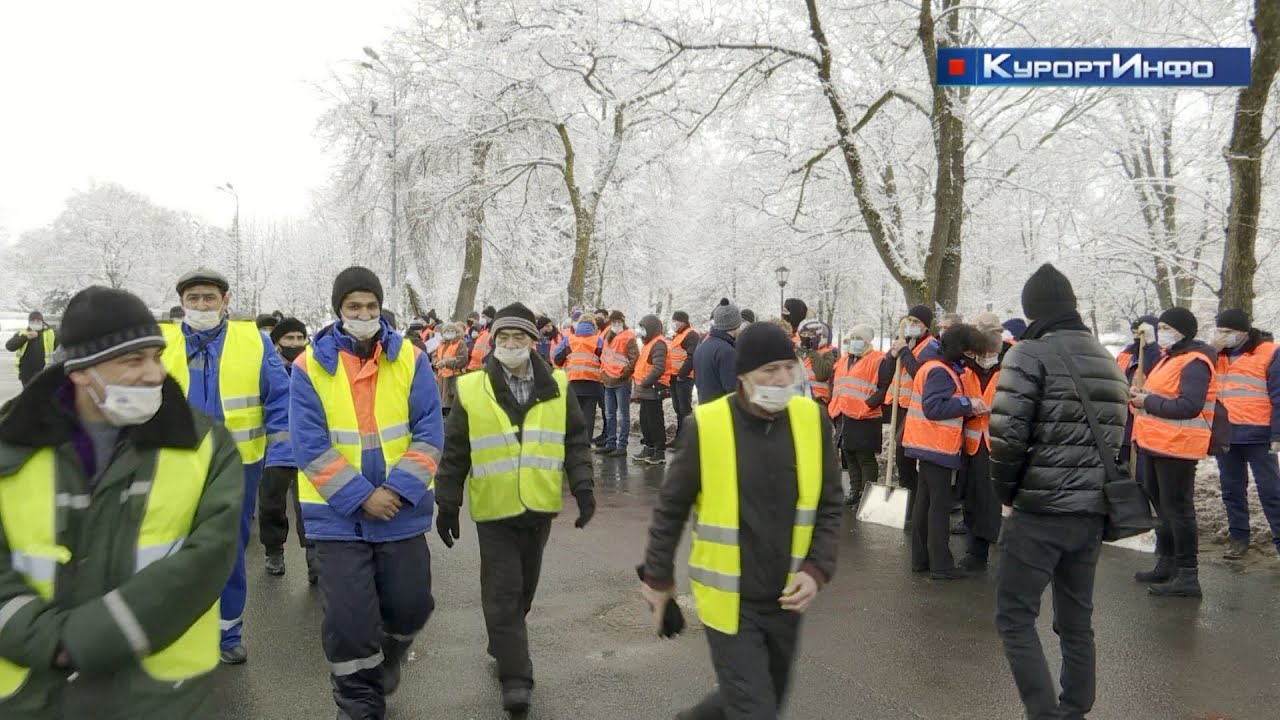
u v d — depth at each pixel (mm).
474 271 25547
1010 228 20547
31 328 16062
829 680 4547
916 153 17641
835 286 34656
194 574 1967
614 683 4512
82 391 2000
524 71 21031
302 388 3926
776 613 3039
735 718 2904
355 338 4047
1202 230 17797
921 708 4195
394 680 4223
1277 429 6516
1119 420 3762
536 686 4473
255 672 4680
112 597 1885
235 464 2164
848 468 9656
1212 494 8695
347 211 27203
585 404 12750
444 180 23281
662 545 3090
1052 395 3699
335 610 3756
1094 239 18000
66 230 67812
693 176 27672
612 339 13023
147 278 68062
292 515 8969
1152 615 5535
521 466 4262
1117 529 3621
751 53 15234
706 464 3039
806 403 3141
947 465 6410
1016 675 3730
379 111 24578
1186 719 4070
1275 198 15586
